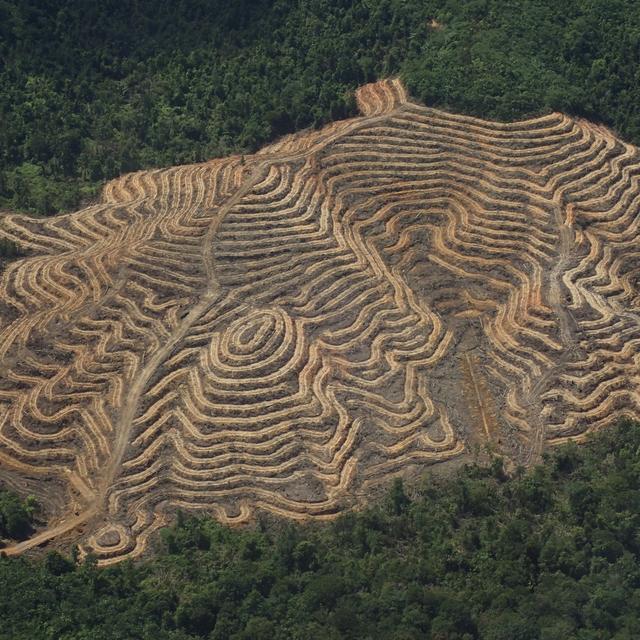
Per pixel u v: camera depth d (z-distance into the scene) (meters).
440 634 172.88
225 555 189.62
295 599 180.12
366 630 173.75
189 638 175.62
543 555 186.62
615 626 176.62
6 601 178.62
